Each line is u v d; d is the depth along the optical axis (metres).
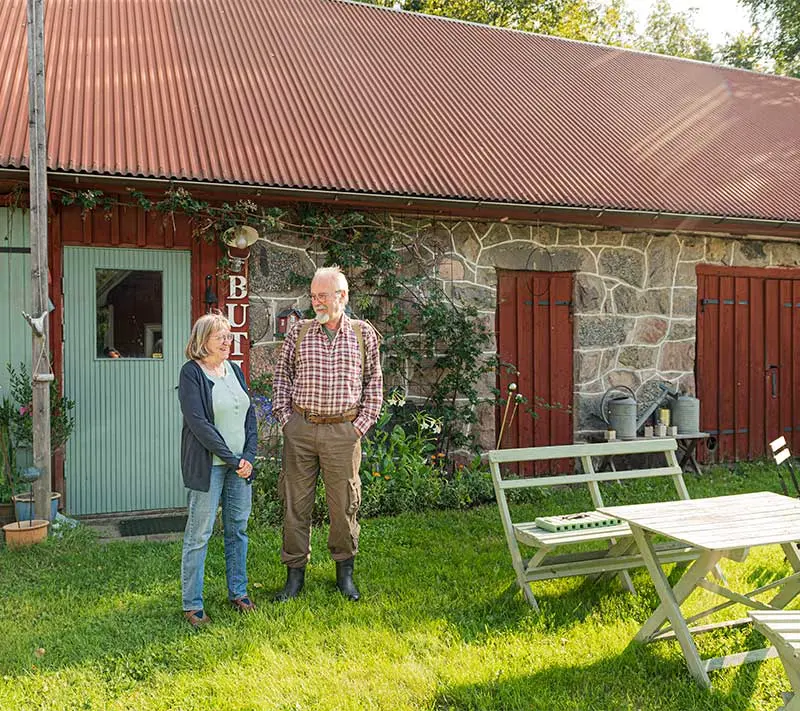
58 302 6.18
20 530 5.01
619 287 8.08
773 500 4.12
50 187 5.87
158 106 6.91
